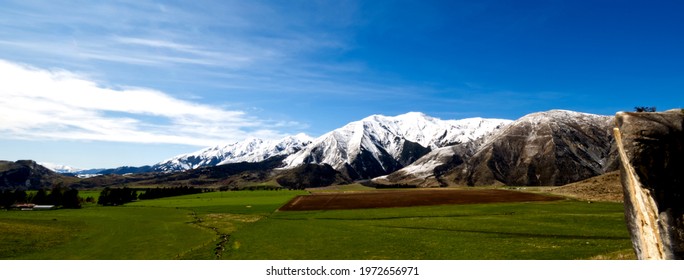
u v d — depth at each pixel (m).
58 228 70.88
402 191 183.75
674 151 15.03
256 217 85.38
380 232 55.69
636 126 15.74
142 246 51.28
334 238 51.59
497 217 68.75
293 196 165.12
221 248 46.69
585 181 125.25
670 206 14.70
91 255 45.81
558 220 59.72
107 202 158.75
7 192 140.75
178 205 131.25
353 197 146.12
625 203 16.86
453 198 122.00
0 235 57.41
